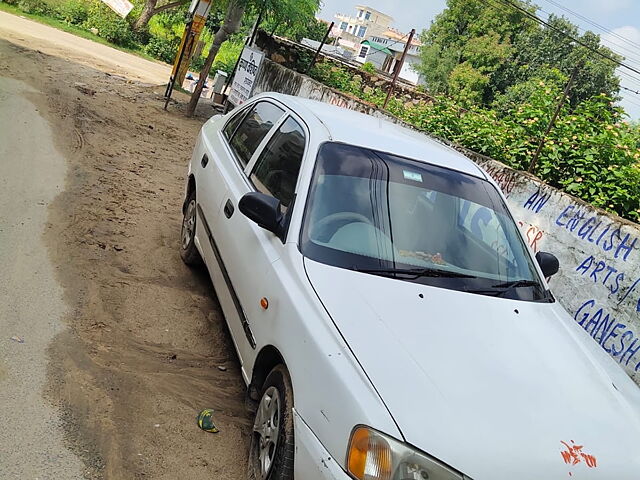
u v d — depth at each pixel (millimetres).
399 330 3002
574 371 3176
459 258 3787
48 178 7324
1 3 28516
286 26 19391
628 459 2703
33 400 3539
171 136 11750
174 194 8148
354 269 3410
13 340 4055
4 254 5176
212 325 4988
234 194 4535
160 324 4801
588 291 5984
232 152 5180
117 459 3275
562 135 7500
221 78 17672
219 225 4590
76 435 3369
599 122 7621
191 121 14133
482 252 3928
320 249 3486
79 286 5012
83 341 4285
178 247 6336
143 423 3621
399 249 3650
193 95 14516
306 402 2803
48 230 5883
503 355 3068
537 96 8430
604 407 2975
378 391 2604
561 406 2842
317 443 2648
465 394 2703
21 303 4523
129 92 15273
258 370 3477
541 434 2625
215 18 40000
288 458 2861
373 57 59344
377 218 3762
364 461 2447
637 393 3355
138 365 4199
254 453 3318
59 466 3115
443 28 47219
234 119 5645
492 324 3322
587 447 2654
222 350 4680
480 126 8852
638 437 2869
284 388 3039
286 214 3740
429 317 3182
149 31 34781
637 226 5773
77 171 7910
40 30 23484
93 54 21438
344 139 4152
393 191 3947
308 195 3742
